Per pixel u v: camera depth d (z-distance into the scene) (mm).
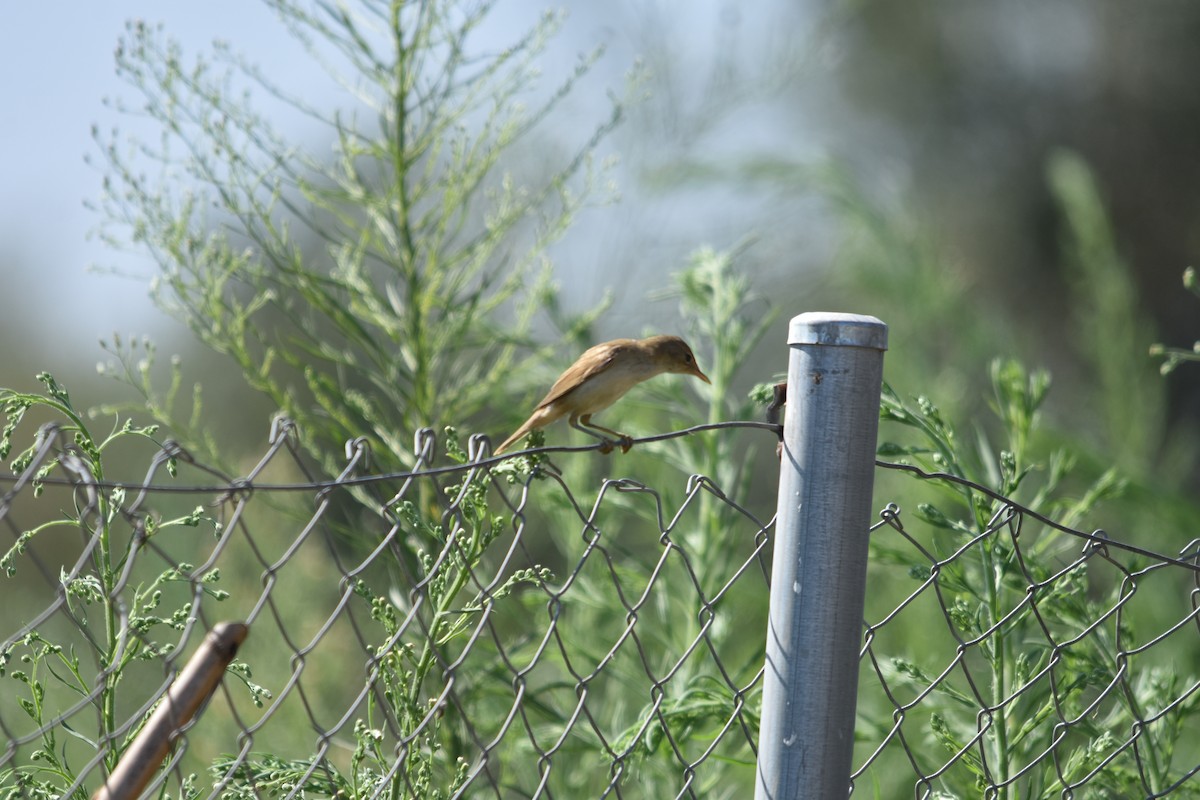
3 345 45781
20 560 27922
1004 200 55062
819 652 8086
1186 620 10180
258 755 10812
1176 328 55438
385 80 15336
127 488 6730
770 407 8891
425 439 7883
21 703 8773
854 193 29047
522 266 16031
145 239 14641
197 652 7039
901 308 27156
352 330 15352
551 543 21219
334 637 19219
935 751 14422
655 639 16312
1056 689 10914
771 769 8188
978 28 57344
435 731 9664
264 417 34344
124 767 6902
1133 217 56219
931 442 12664
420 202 16641
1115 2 56688
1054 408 33156
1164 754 12367
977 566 13297
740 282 17406
